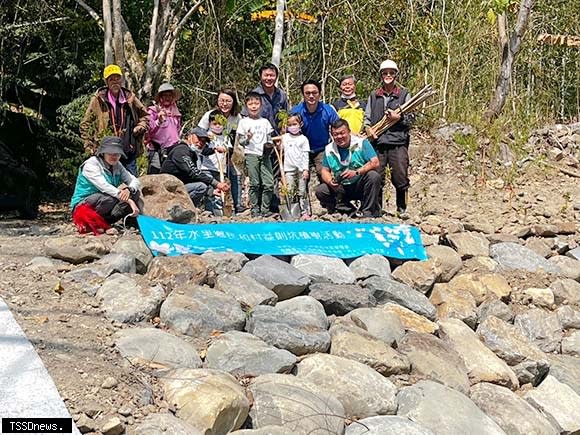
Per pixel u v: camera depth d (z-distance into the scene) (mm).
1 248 5402
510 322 5695
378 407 4062
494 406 4512
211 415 3453
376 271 5645
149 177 5977
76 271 4863
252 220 6383
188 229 5547
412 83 11930
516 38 12055
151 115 7164
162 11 9508
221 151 7211
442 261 5953
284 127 7172
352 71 11938
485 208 8898
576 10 14945
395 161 7531
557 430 4691
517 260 6375
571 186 10336
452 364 4719
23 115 11469
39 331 3979
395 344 4758
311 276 5391
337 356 4348
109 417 3328
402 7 11875
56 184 11664
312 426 3674
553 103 14312
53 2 10766
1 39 10539
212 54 12227
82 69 11391
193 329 4391
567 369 5285
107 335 4086
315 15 11953
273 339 4348
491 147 10820
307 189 7145
